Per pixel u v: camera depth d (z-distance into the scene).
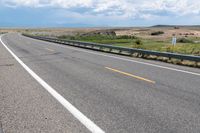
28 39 55.09
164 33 123.19
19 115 6.16
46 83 9.97
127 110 6.57
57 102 7.29
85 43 31.36
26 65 15.19
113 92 8.52
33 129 5.29
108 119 5.89
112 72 12.80
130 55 22.53
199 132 5.18
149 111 6.50
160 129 5.32
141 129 5.31
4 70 13.30
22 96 7.97
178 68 14.52
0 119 5.89
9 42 42.22
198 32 143.25
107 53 24.47
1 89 8.96
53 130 5.23
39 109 6.62
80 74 12.16
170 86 9.51
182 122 5.73
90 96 7.98
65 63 16.33
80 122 5.69
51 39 46.88
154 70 13.61
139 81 10.46
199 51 25.23
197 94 8.30
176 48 29.92
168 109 6.68
